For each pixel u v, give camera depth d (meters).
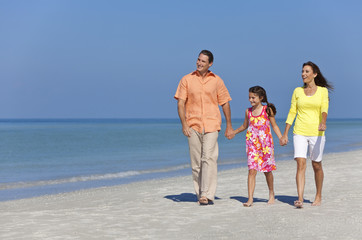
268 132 6.68
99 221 5.75
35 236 5.00
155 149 27.66
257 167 6.69
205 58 6.79
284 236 4.80
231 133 7.00
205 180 6.81
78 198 8.88
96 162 19.59
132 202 7.46
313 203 6.61
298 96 6.39
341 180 9.40
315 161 6.45
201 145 6.95
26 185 12.55
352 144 28.69
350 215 5.79
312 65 6.29
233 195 7.96
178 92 6.98
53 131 70.00
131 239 4.82
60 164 19.06
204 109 6.86
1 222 5.75
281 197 7.52
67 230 5.27
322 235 4.80
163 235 4.97
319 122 6.33
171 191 8.90
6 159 21.83
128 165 18.03
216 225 5.41
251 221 5.58
